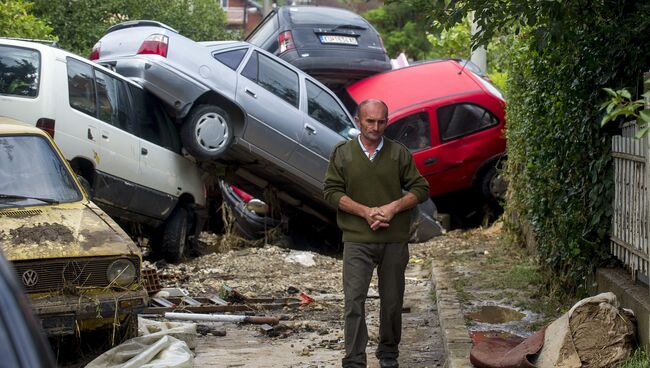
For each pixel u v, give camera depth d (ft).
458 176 54.75
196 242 46.01
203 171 46.39
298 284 38.58
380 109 22.70
